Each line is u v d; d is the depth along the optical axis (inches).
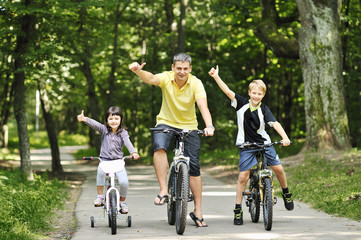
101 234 520.7
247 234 501.7
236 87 2522.1
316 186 836.6
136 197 911.0
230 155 1844.2
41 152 3727.9
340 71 1227.2
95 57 1941.4
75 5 1218.0
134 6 2090.3
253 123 552.7
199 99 530.6
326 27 1221.1
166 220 617.6
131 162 2160.4
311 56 1233.4
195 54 2442.2
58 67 1273.4
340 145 1192.8
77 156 3105.3
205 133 502.0
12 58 1226.6
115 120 547.5
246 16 1720.0
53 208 743.7
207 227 551.2
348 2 1611.7
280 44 1344.7
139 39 2401.6
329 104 1210.0
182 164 510.6
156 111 2527.1
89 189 1149.7
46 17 1214.9
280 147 1595.7
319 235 486.6
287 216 626.5
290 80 2532.0
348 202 661.9
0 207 526.9
